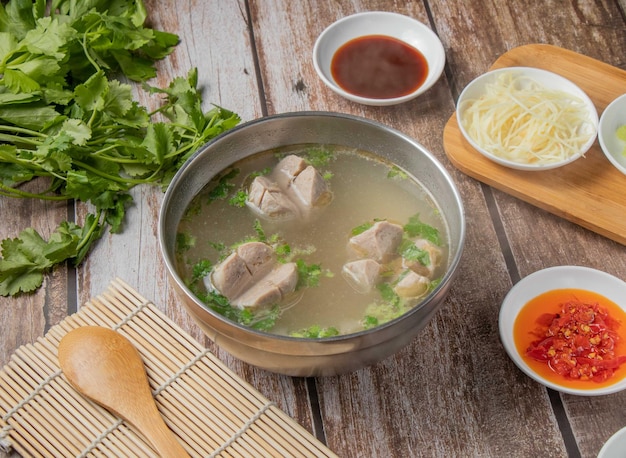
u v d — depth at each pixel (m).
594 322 0.68
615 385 0.65
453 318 0.70
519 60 0.83
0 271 0.71
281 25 0.87
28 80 0.76
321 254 0.65
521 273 0.73
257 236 0.66
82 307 0.69
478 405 0.67
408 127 0.80
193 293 0.63
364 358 0.61
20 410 0.64
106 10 0.85
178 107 0.79
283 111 0.82
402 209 0.67
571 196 0.75
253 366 0.68
